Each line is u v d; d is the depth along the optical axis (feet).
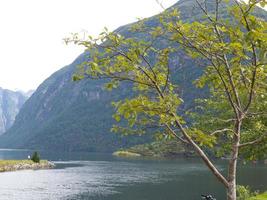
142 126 26.23
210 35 26.03
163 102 24.48
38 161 383.65
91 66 24.18
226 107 52.65
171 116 25.30
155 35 26.37
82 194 177.27
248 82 28.50
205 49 25.95
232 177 26.40
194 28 25.81
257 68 26.03
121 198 164.04
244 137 49.34
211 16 26.61
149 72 25.81
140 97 25.41
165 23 25.91
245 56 24.26
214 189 189.57
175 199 159.12
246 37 22.58
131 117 25.04
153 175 273.33
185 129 26.68
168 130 26.37
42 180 241.14
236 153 26.96
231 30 24.71
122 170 323.57
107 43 25.05
